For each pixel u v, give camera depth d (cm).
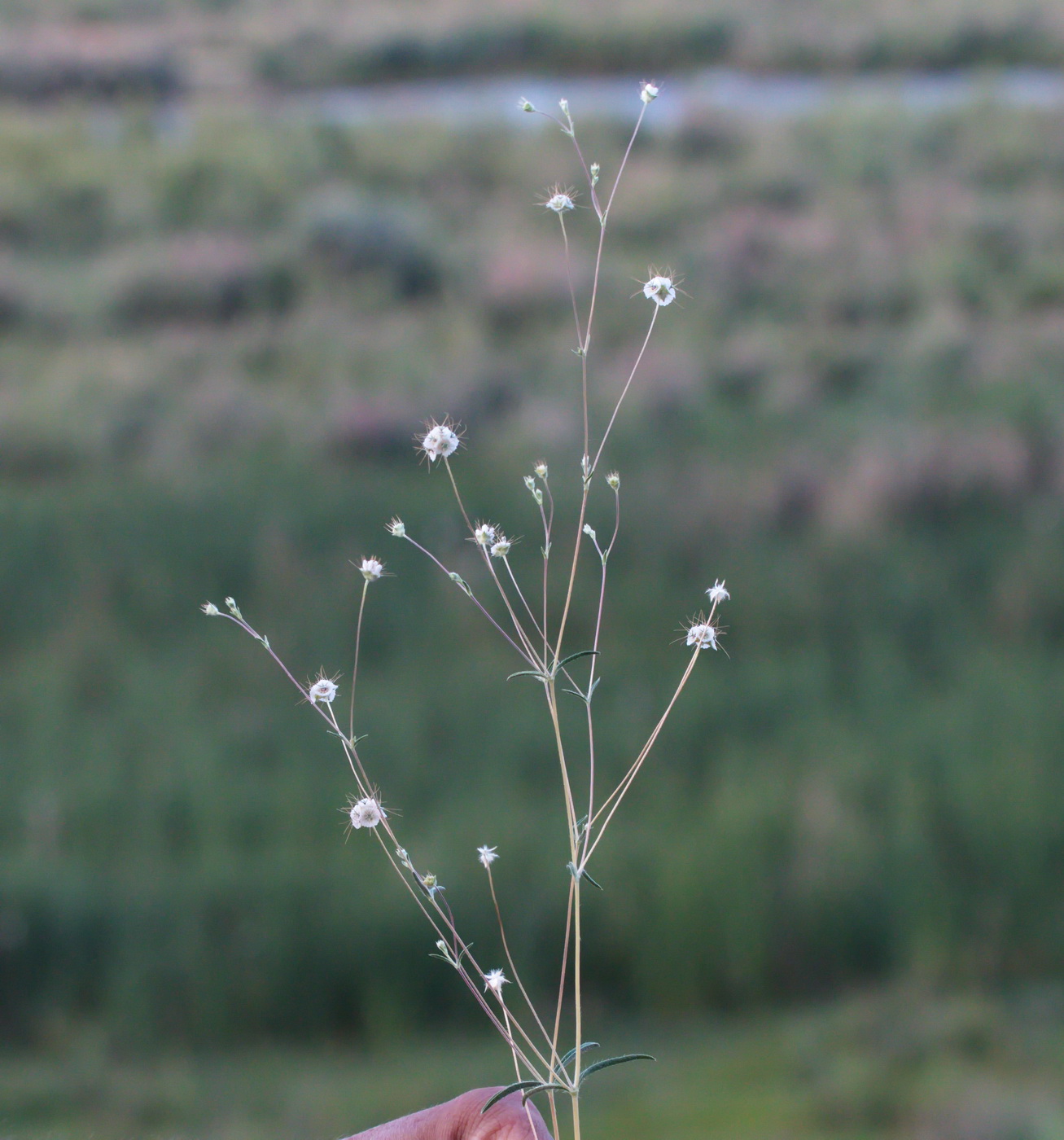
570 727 813
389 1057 566
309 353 1655
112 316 1814
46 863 656
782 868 648
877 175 2241
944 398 1452
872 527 1137
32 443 1365
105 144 2445
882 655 914
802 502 1155
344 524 1117
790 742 782
